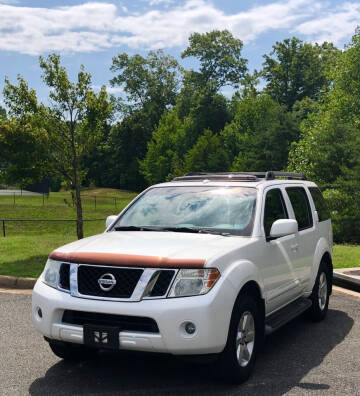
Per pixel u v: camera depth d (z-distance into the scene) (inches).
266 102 3110.2
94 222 1408.7
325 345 254.7
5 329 280.1
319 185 881.5
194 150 2960.1
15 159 534.6
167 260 186.7
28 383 203.3
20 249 567.8
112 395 190.7
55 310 194.5
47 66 549.6
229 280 191.6
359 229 807.7
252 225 226.7
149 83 4008.4
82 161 595.5
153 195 259.0
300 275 268.4
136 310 181.6
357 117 1504.7
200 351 182.9
